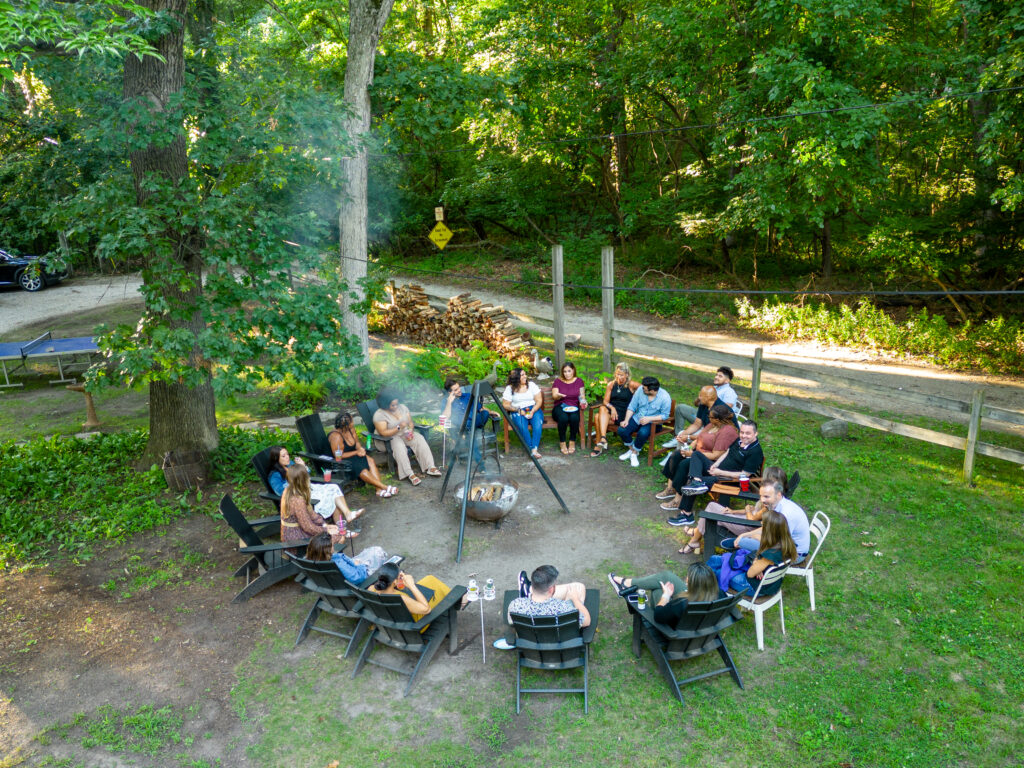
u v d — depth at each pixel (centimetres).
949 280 1656
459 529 747
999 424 1044
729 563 605
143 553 747
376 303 1808
